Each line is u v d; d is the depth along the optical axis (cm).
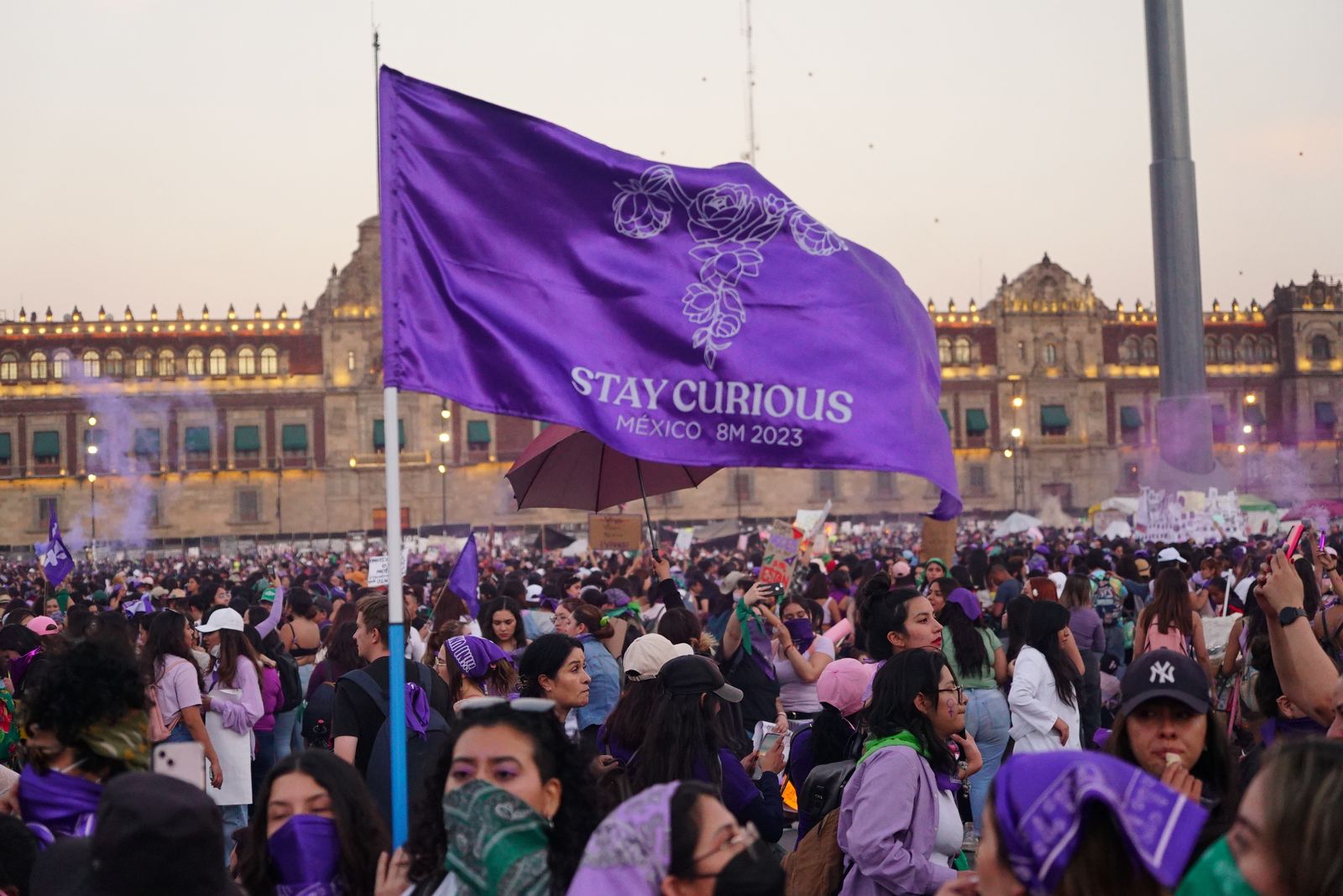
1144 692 520
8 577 6081
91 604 2527
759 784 831
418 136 649
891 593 963
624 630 1485
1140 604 1886
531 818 414
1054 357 12862
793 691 1245
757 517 12219
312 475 11650
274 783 485
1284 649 623
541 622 1800
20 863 493
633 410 661
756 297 685
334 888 475
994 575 2023
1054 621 1088
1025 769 319
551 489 1013
